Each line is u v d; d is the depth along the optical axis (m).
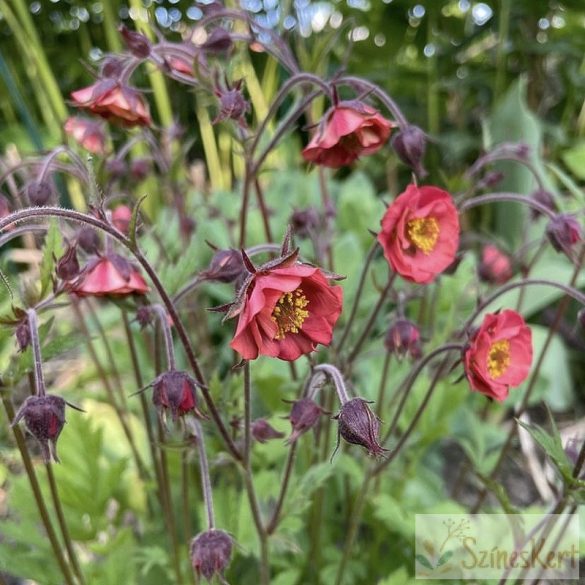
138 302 0.24
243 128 0.27
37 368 0.20
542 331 0.48
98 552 0.31
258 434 0.25
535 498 0.44
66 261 0.23
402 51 0.68
